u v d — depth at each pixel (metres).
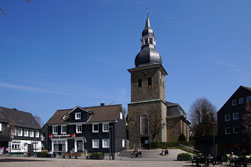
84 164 31.39
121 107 61.41
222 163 33.53
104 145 56.84
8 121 61.78
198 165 29.48
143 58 73.50
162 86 72.25
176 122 69.88
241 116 56.59
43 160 36.81
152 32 77.06
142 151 52.94
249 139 52.94
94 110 61.50
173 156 49.81
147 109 68.12
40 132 73.50
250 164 31.12
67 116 62.59
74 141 59.09
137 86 71.38
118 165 30.34
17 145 63.91
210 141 60.56
